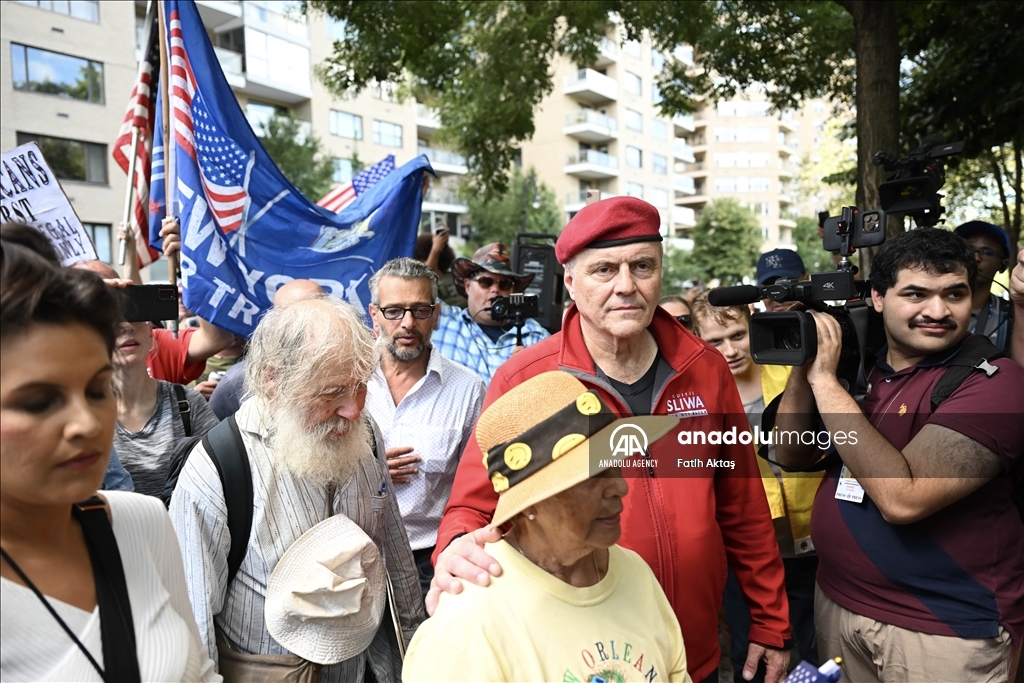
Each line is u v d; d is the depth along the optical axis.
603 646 1.28
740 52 8.40
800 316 1.89
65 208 2.67
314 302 1.75
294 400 1.64
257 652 1.66
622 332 1.74
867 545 1.89
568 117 41.91
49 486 0.93
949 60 6.07
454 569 1.32
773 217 64.19
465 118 8.94
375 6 7.34
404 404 2.74
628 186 44.88
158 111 3.96
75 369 0.93
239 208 3.68
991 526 1.81
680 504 1.79
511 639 1.23
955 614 1.79
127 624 1.07
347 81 8.06
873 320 2.08
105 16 19.30
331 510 1.78
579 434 1.19
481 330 3.98
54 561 1.02
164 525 1.24
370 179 5.87
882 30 4.57
